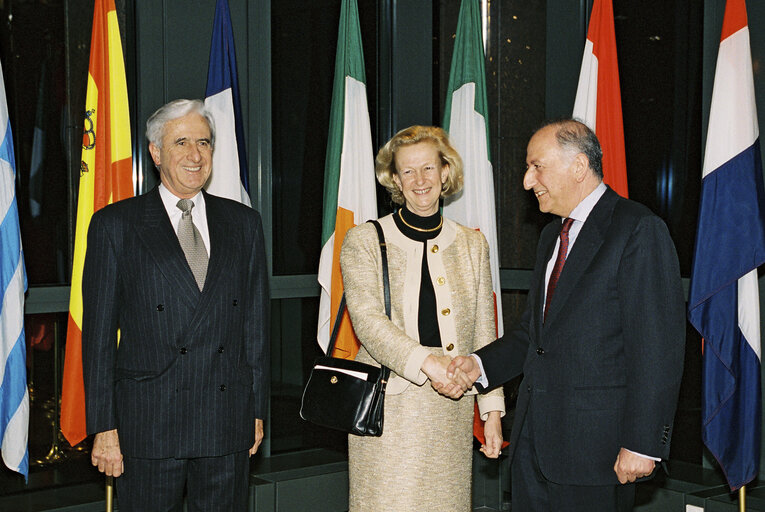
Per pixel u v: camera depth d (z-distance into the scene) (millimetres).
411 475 2689
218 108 3531
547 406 2441
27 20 3473
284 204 4180
